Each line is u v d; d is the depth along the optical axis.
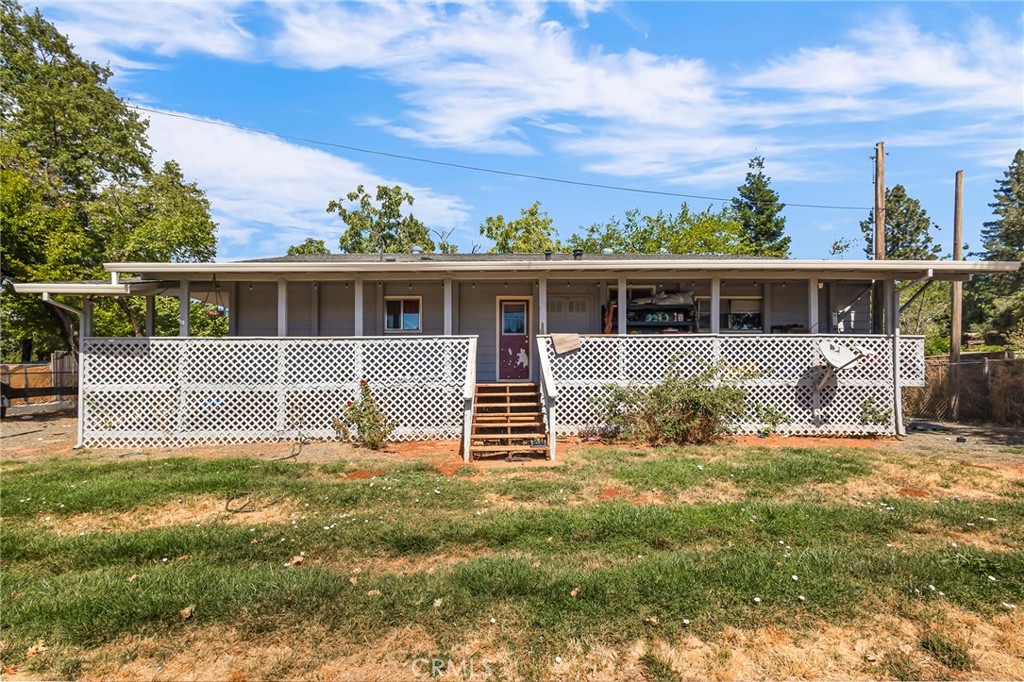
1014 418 12.35
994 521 5.42
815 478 7.17
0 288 16.38
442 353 11.07
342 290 13.98
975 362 13.36
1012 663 3.17
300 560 4.60
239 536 5.14
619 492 6.67
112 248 18.59
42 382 19.02
